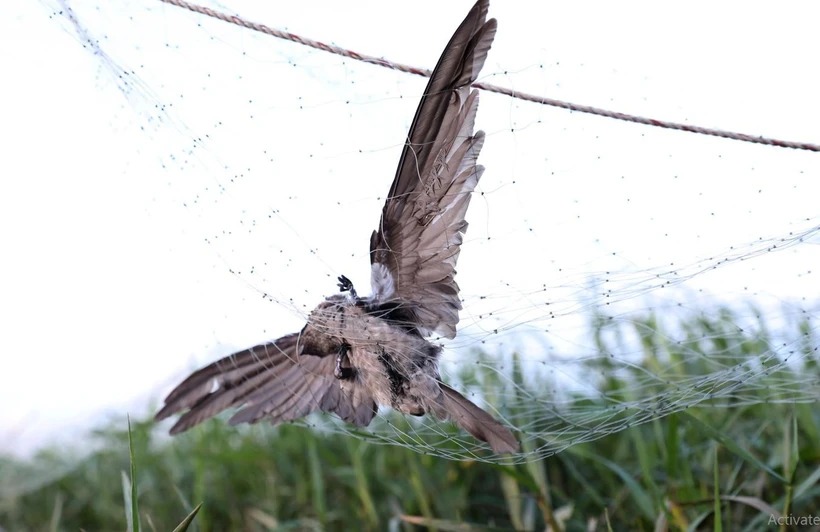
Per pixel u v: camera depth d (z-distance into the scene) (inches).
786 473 108.6
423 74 103.3
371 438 112.2
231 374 107.8
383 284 104.3
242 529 119.6
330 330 104.6
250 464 120.4
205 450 119.8
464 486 115.8
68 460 145.2
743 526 112.3
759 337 110.2
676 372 113.2
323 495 117.9
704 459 113.7
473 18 102.2
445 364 110.1
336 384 106.7
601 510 114.2
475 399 111.3
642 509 112.6
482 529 111.7
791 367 112.3
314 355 105.4
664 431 114.6
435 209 103.5
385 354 104.3
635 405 109.7
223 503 120.3
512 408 112.7
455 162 103.1
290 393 107.2
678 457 113.2
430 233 103.7
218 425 124.0
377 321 104.1
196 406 108.0
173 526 121.2
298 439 120.0
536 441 112.3
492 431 104.1
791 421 111.7
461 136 103.0
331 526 117.3
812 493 110.7
